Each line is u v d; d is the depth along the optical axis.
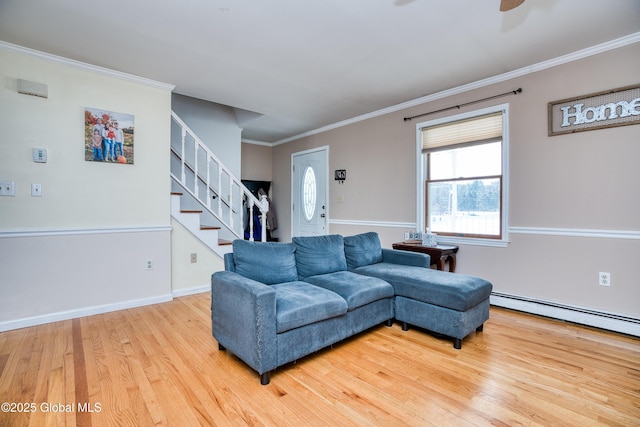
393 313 2.73
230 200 4.15
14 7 2.06
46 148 2.74
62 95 2.81
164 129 3.40
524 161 3.07
